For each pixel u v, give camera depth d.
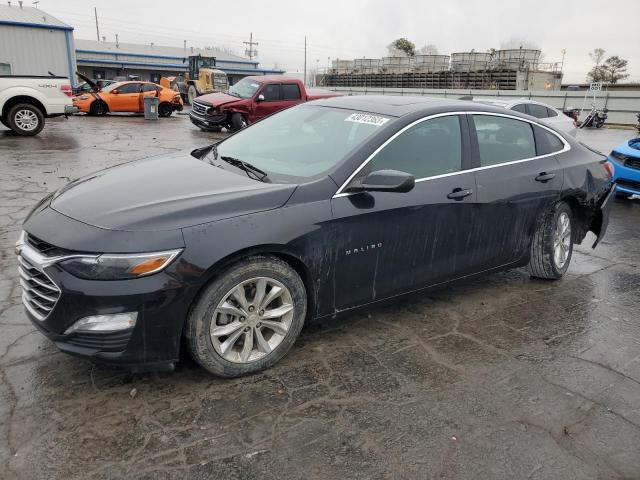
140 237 2.66
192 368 3.17
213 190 3.12
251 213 2.94
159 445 2.52
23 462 2.37
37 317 2.82
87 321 2.63
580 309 4.33
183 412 2.76
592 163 4.98
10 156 10.29
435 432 2.71
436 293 4.52
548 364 3.44
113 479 2.30
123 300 2.62
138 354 2.72
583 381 3.26
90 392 2.88
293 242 3.03
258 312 3.05
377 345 3.57
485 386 3.15
